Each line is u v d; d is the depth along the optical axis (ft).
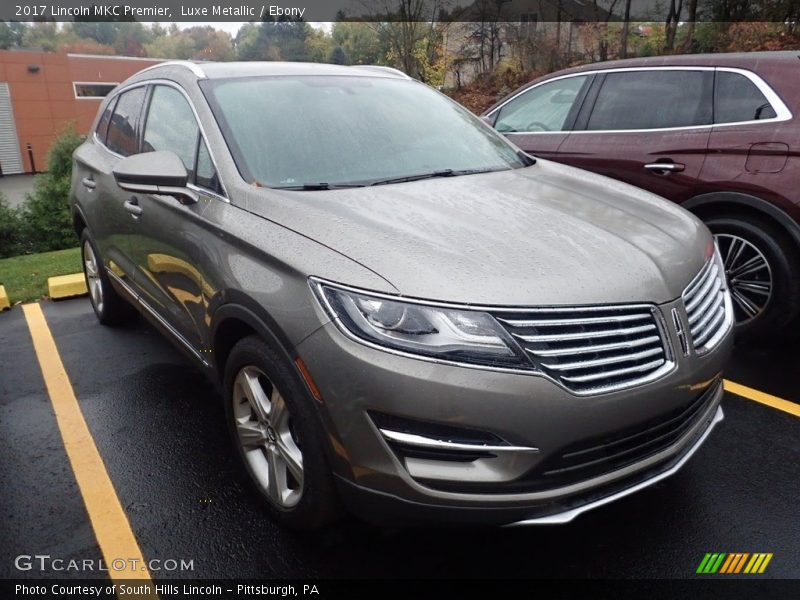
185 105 10.96
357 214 8.36
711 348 8.04
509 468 6.80
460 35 60.95
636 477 7.59
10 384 13.35
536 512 7.02
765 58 14.15
